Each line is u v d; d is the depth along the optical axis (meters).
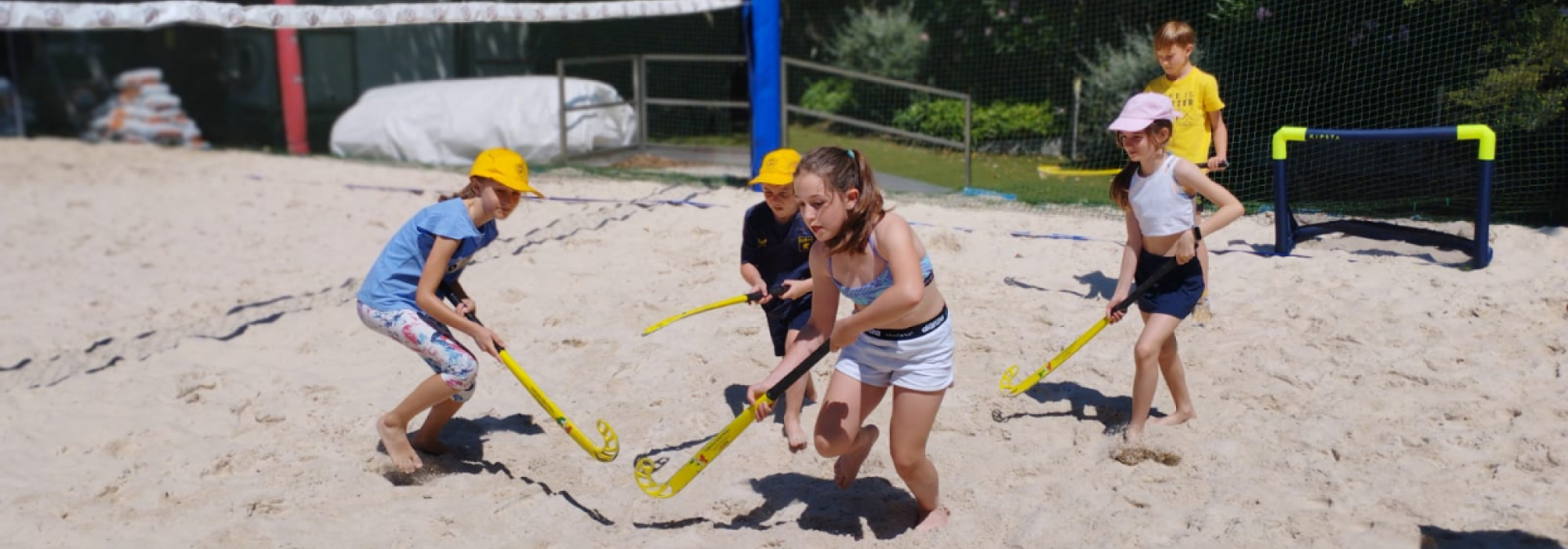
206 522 4.73
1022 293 7.02
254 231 10.07
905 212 9.15
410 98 13.89
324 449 5.43
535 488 4.95
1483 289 6.41
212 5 8.76
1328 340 5.90
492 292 7.66
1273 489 4.52
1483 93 8.85
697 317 6.90
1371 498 4.37
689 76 16.08
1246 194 9.74
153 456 5.43
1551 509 4.17
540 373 6.25
